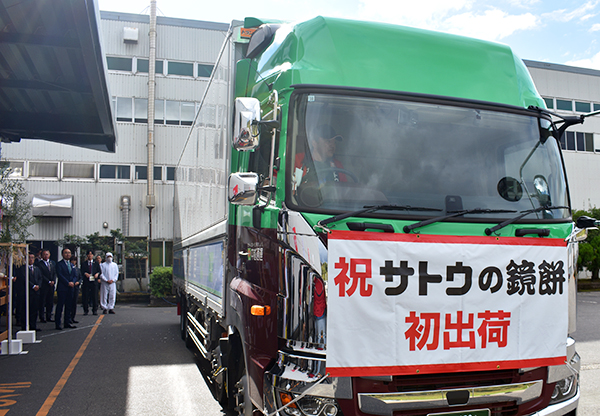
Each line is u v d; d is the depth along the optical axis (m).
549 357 3.48
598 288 23.34
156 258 23.17
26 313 9.57
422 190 3.43
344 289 3.10
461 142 3.62
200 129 7.00
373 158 3.43
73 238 21.03
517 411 3.36
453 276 3.29
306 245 3.13
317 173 3.31
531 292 3.46
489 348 3.32
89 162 22.81
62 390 5.94
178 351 8.50
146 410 5.15
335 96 3.48
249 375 3.49
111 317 14.25
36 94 9.30
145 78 23.44
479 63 3.94
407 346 3.17
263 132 3.72
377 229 3.21
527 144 3.82
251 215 3.77
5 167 13.05
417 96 3.62
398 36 3.86
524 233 3.49
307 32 3.69
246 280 3.81
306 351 3.07
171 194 23.50
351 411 3.05
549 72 27.44
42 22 7.11
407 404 3.09
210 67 24.14
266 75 3.91
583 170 28.14
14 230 12.40
